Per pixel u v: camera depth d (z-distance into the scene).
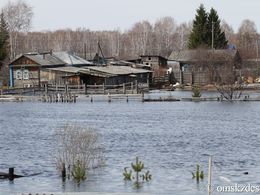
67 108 125.62
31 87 159.62
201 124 93.69
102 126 91.25
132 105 130.75
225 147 68.69
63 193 42.72
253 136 78.62
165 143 72.06
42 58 177.75
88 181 49.31
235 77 171.75
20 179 50.31
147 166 56.41
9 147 69.75
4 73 186.75
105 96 147.25
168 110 117.81
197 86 172.62
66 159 51.75
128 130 85.88
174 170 54.31
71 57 186.50
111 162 58.09
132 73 173.88
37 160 60.16
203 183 48.78
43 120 102.38
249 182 49.28
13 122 99.56
